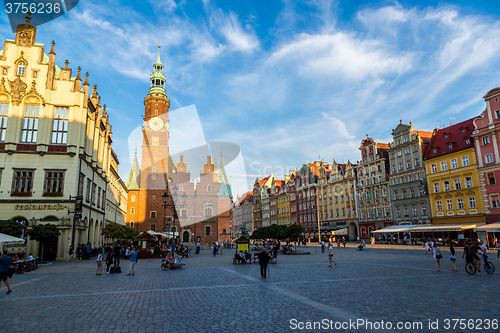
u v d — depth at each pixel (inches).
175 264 1030.4
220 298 521.0
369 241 2773.1
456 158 2272.4
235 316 403.9
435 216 2377.0
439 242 2073.1
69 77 1626.5
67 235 1480.1
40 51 1609.3
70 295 569.3
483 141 2112.5
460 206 2218.3
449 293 527.2
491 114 2069.4
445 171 2332.7
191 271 960.9
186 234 2030.0
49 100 1572.3
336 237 3260.3
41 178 1519.4
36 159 1529.3
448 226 1948.8
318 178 3730.3
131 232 2313.0
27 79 1574.8
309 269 953.5
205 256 1791.3
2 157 1504.7
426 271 841.5
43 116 1557.6
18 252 1286.9
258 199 5191.9
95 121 1899.6
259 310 432.8
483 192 2076.8
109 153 2375.7
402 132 2711.6
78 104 1599.4
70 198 1519.4
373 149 3009.4
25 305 487.2
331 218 3484.3
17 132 1529.3
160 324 374.6
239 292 573.9
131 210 3575.3
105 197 2206.0
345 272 852.0
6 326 373.7
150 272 948.6
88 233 1728.6
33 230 1248.2
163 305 474.9
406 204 2623.0
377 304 454.6
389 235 2701.8
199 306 464.1
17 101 1542.8
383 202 2851.9
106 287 658.8
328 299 495.2
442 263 1052.5
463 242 1926.7
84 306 475.5
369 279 708.0
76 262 1369.3
